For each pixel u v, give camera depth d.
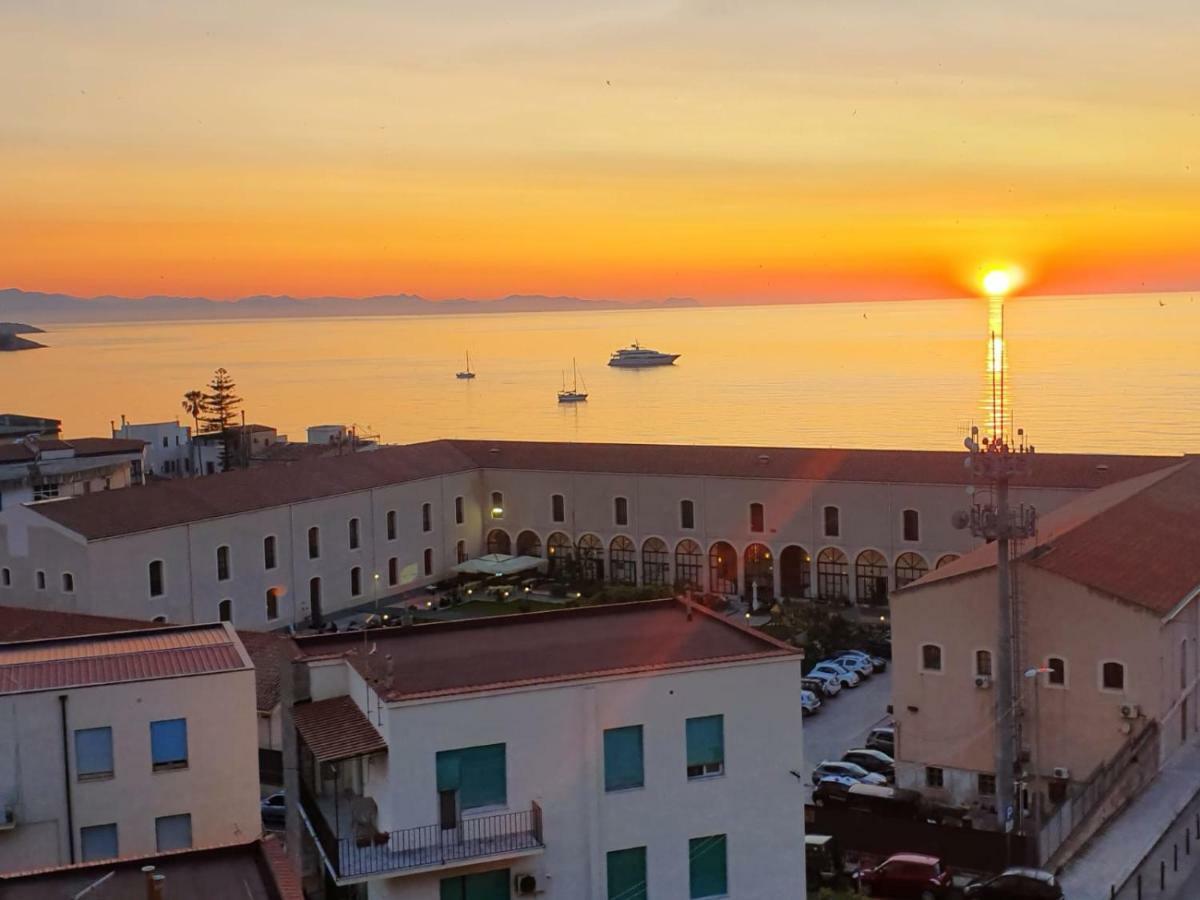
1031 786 55.44
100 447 134.38
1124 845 48.12
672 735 33.28
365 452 108.00
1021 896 41.81
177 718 39.56
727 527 101.81
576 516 107.50
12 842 37.84
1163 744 55.00
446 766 31.42
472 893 31.88
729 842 33.88
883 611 94.75
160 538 82.94
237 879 23.25
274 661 60.66
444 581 106.88
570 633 37.69
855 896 42.47
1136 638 53.81
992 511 49.50
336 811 31.66
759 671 34.00
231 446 160.75
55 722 38.31
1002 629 49.19
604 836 32.69
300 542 93.50
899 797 56.56
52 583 80.06
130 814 39.12
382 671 33.31
